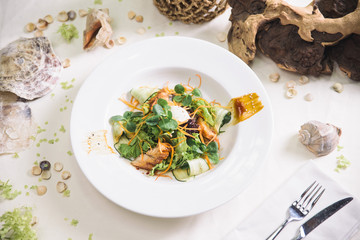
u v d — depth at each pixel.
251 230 0.54
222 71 0.61
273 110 0.62
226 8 0.66
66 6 0.70
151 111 0.58
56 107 0.63
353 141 0.60
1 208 0.56
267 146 0.55
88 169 0.53
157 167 0.55
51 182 0.58
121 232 0.55
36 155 0.60
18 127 0.60
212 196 0.52
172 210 0.51
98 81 0.59
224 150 0.57
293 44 0.60
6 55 0.61
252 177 0.53
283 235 0.53
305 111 0.62
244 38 0.62
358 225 0.53
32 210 0.56
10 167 0.59
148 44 0.62
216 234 0.55
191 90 0.62
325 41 0.58
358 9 0.57
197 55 0.62
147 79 0.62
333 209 0.53
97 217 0.56
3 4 0.70
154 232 0.55
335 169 0.58
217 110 0.58
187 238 0.55
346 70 0.62
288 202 0.55
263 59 0.66
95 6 0.70
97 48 0.67
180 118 0.56
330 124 0.58
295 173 0.56
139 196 0.52
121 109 0.60
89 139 0.56
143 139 0.56
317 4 0.61
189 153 0.56
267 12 0.60
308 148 0.59
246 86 0.59
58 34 0.68
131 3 0.70
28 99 0.62
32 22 0.69
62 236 0.55
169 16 0.68
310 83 0.64
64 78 0.65
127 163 0.56
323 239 0.53
